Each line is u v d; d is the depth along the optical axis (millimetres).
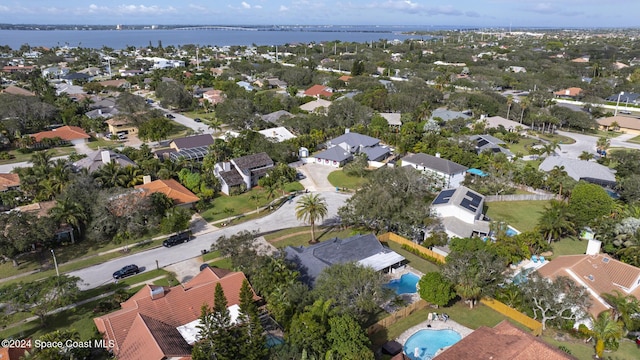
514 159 111188
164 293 49250
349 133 125438
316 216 71625
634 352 47469
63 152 120438
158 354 40219
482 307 55406
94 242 72375
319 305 45812
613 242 66000
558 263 60062
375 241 67250
